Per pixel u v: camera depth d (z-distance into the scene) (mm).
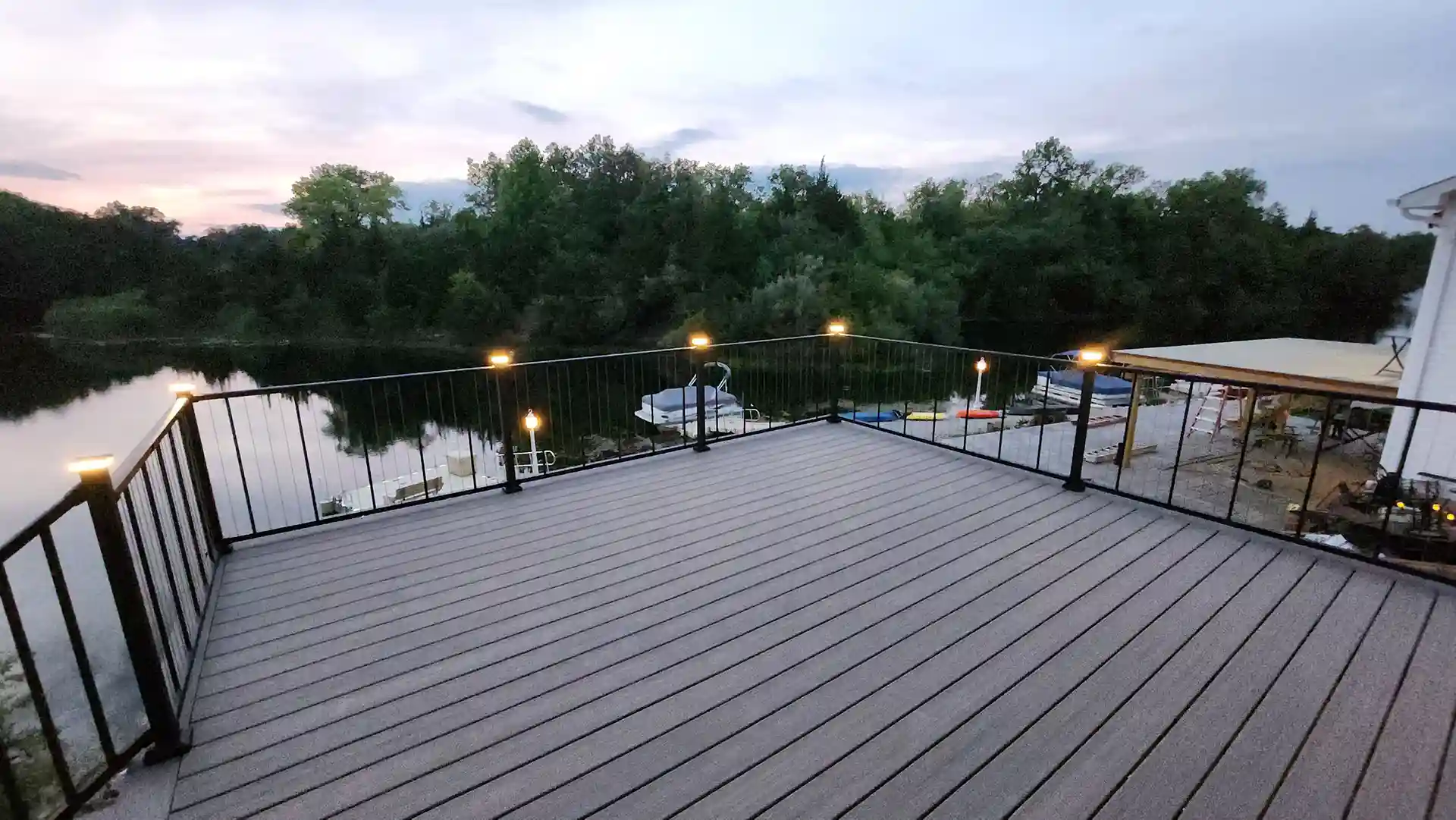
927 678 2227
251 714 2084
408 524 3646
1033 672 2248
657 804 1706
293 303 37812
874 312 28594
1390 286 30594
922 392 17031
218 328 38156
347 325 37625
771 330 27797
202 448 3137
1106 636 2463
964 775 1787
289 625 2615
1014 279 33875
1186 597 2740
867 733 1961
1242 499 6512
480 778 1806
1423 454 6145
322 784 1794
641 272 33250
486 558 3221
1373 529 5207
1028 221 36688
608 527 3578
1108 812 1655
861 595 2801
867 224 35375
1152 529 3441
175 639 2545
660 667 2312
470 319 34594
